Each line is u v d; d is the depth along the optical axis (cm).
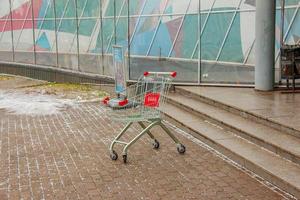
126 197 615
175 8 1585
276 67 1321
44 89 1759
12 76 2398
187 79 1414
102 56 1773
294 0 1341
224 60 1445
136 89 921
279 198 594
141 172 720
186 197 611
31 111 1275
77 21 1944
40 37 2219
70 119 1156
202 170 721
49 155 825
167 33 1606
